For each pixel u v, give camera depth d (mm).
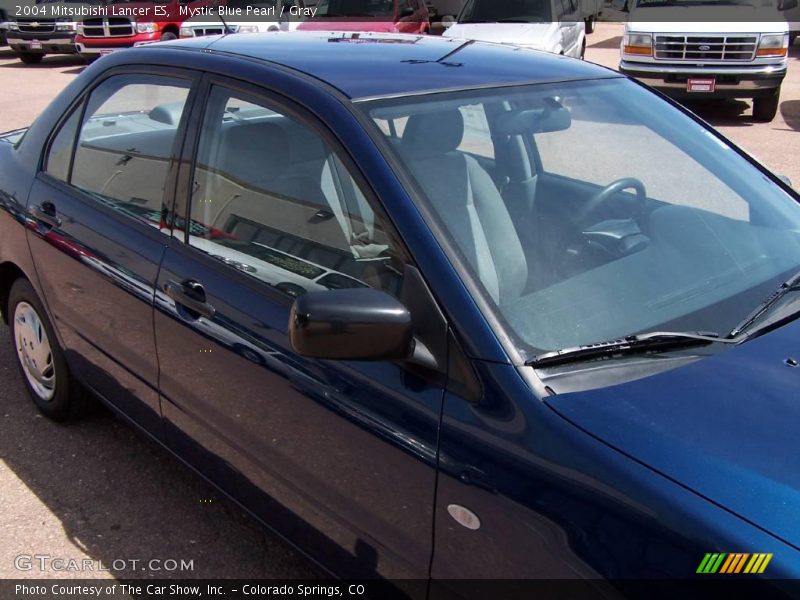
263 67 2488
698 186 2623
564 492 1654
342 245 2182
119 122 2988
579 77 2766
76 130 3221
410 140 2188
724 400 1770
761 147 9352
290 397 2205
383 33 3201
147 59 2920
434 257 1941
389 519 2002
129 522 3027
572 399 1764
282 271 2328
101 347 3061
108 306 2912
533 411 1743
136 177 2867
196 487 3234
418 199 2047
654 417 1717
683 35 10711
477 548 1798
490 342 1833
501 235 2172
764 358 1925
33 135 3479
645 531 1558
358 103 2230
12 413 3762
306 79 2361
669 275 2266
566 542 1635
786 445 1655
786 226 2570
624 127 2691
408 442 1907
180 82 2736
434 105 2314
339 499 2141
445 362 1869
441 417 1854
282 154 2363
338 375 2080
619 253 2312
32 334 3600
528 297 2039
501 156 2375
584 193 2465
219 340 2424
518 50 2982
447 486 1830
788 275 2350
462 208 2105
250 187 2461
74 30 16844
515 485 1713
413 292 1937
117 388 3070
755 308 2164
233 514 3074
